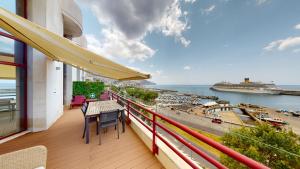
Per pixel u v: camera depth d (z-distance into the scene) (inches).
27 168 56.3
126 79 212.4
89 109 161.9
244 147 357.7
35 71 162.1
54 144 132.3
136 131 166.6
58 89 221.0
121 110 159.8
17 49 151.9
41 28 80.2
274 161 302.0
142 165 101.2
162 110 1504.7
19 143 133.0
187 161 73.5
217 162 52.1
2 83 142.9
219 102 2869.1
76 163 102.0
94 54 106.3
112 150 123.3
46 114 170.9
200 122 1066.1
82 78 642.2
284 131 350.6
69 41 90.6
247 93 4119.1
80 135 155.4
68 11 247.6
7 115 144.8
